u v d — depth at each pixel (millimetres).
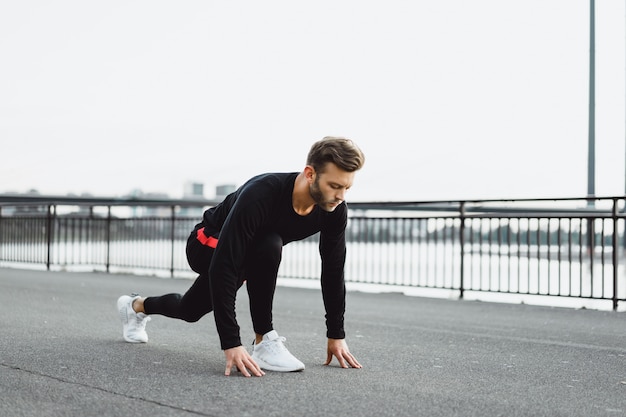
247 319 5207
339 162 2596
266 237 2881
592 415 2377
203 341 3863
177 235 10742
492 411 2396
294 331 4457
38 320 4738
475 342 4113
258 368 2908
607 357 3621
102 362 3184
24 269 11164
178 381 2781
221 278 2830
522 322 5191
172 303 3346
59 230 11641
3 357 3299
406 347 3859
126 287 7809
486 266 13562
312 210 2863
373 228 11523
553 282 9836
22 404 2406
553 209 19625
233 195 2957
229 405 2402
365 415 2305
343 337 3180
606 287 9156
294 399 2504
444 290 8594
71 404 2410
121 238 11383
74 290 7246
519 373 3135
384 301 6723
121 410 2334
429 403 2490
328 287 3094
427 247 7891
